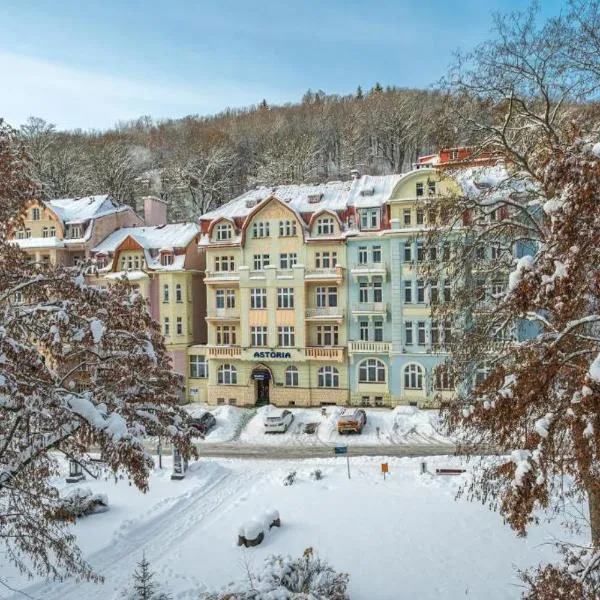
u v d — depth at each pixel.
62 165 71.44
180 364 45.59
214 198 71.56
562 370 9.38
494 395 9.24
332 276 40.91
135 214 55.38
